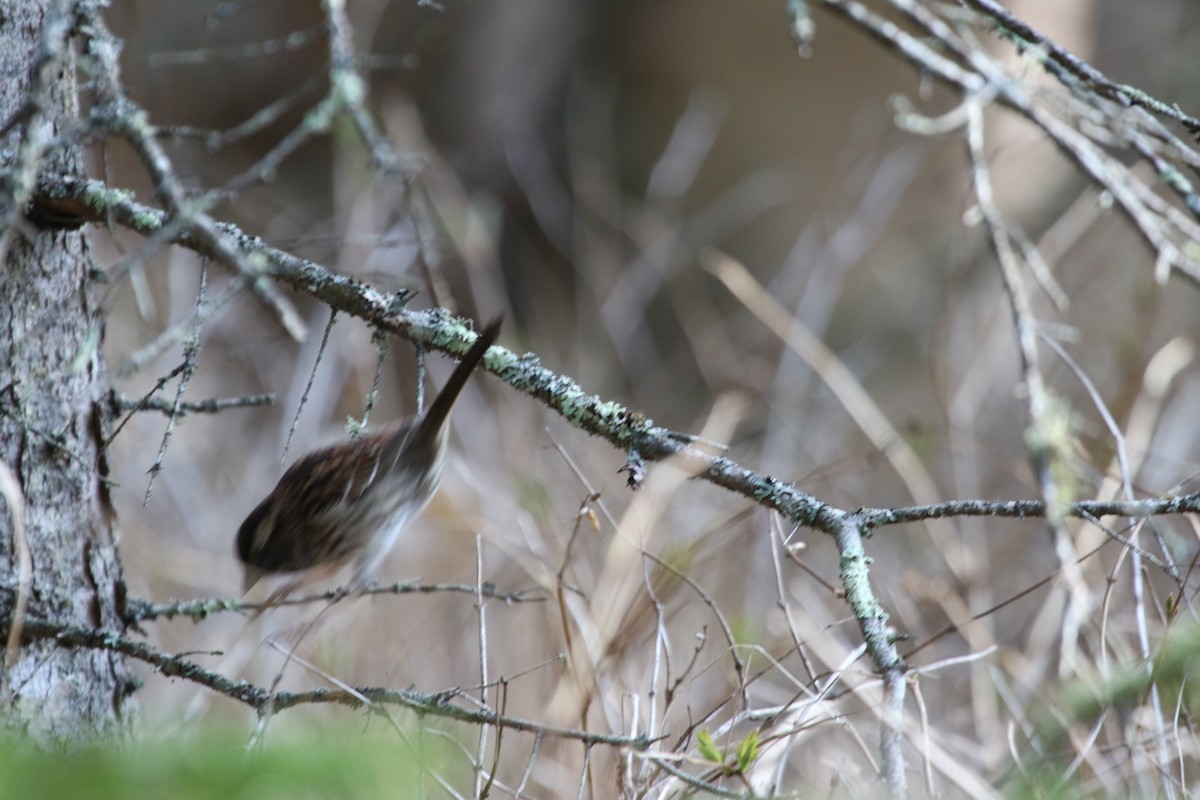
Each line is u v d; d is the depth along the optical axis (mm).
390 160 6824
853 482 10586
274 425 10781
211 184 14109
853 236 12992
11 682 4902
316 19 14750
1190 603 5566
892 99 8234
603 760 6168
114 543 5281
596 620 6852
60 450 5008
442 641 7938
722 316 14289
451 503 8727
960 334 12305
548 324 14398
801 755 6730
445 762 5340
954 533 8852
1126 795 5254
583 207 14562
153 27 14117
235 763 2781
